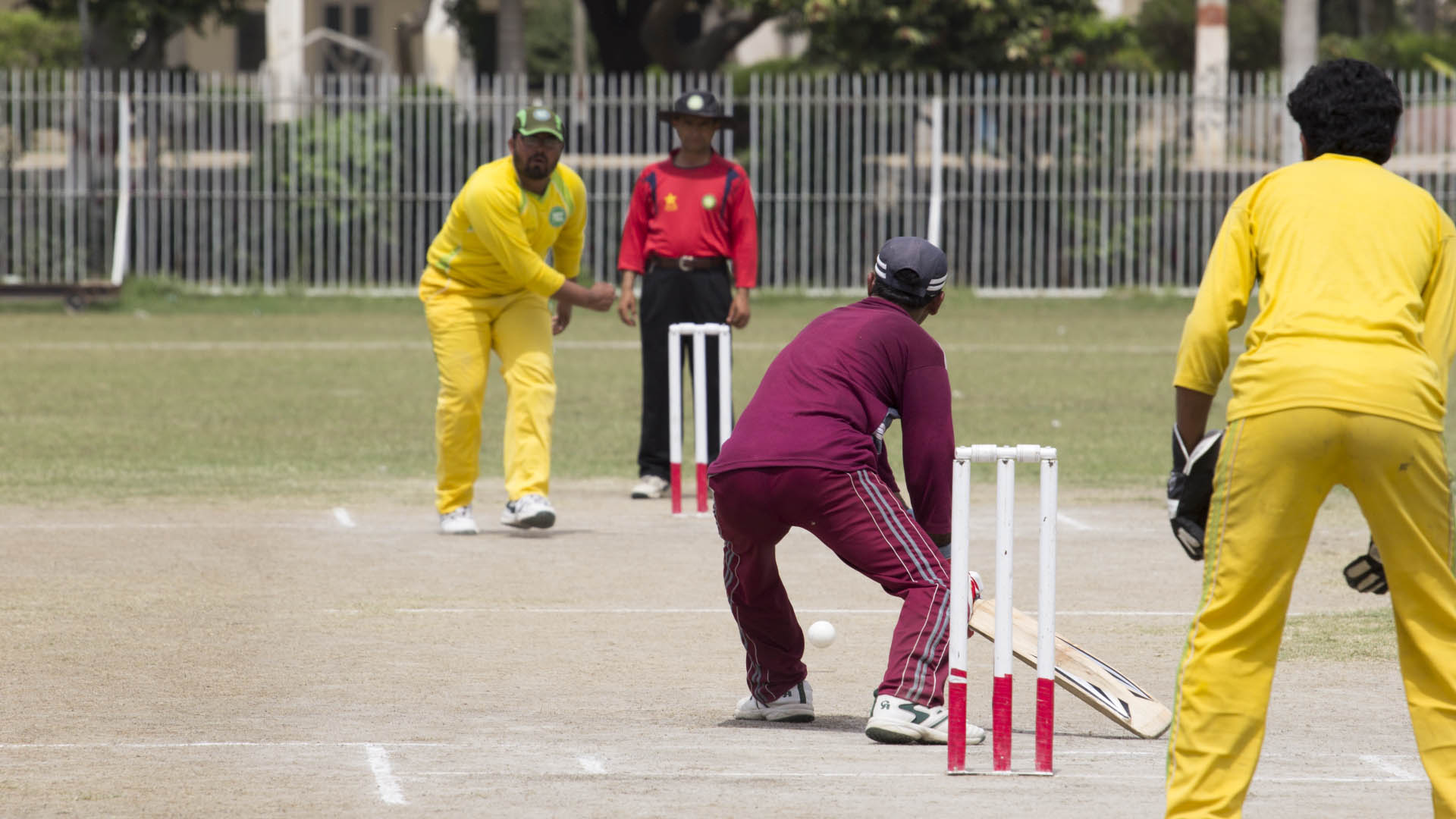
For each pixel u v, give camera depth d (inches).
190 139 2881.4
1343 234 432.8
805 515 557.9
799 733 579.8
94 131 2795.3
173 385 1796.3
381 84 2888.8
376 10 4574.3
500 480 1257.4
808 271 2908.5
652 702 624.7
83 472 1235.2
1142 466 1295.5
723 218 1146.0
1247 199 447.8
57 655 685.9
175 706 604.4
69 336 2329.0
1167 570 899.4
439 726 580.7
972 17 2997.0
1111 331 2456.9
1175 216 2962.6
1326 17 4635.8
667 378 1161.4
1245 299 443.2
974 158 3144.7
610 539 991.0
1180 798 429.4
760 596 587.8
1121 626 763.4
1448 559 430.0
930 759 539.5
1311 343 423.8
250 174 2891.2
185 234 2955.2
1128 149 2901.1
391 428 1503.4
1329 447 418.6
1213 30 3255.4
